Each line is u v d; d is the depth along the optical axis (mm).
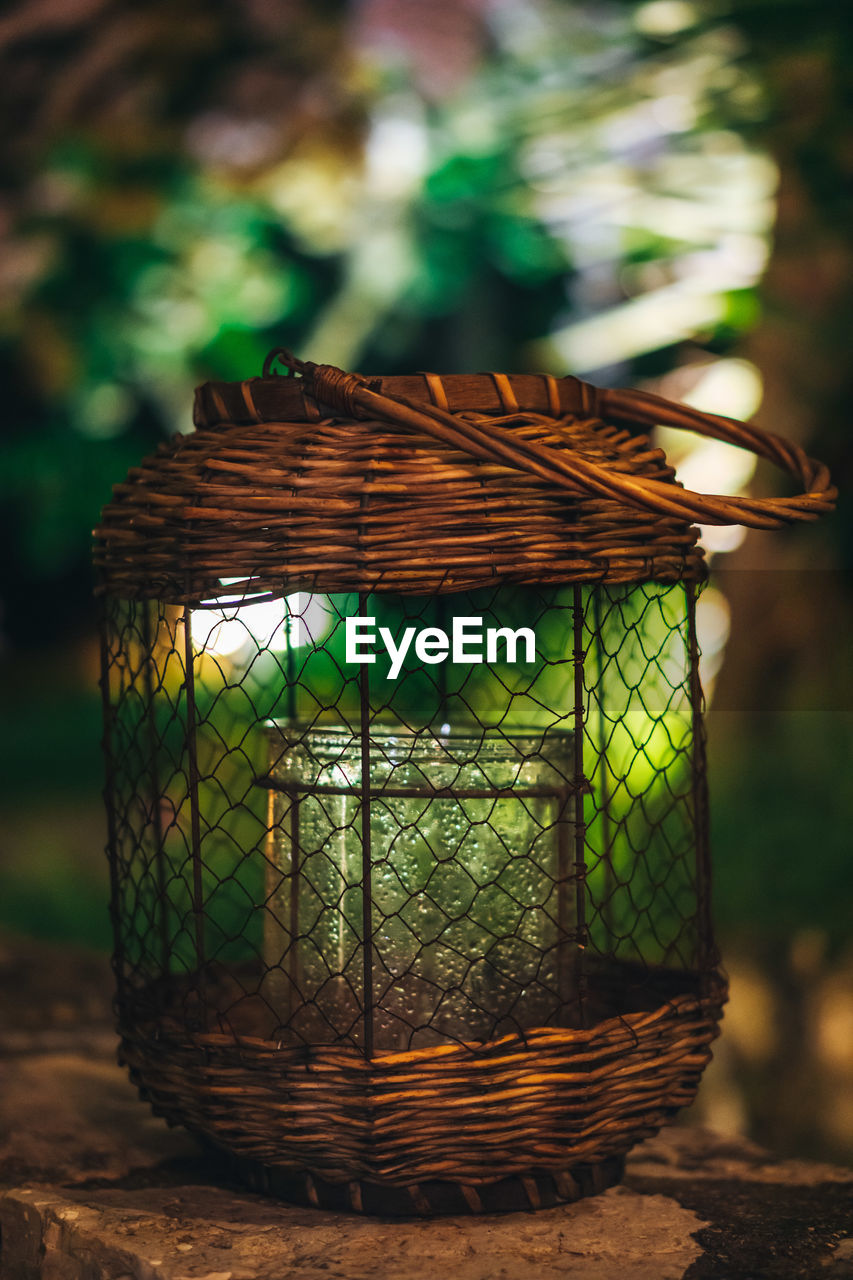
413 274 3350
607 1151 814
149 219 3000
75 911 2207
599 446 807
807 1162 912
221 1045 785
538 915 816
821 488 810
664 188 2254
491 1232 807
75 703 4113
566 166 2393
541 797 803
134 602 835
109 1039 1088
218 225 3279
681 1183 879
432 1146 779
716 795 2086
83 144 2807
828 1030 1458
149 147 2828
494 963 805
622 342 2420
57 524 3920
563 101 2340
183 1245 794
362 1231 805
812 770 2090
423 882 800
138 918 1428
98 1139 928
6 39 2621
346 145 2904
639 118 2248
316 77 2801
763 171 2070
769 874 1848
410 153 2975
